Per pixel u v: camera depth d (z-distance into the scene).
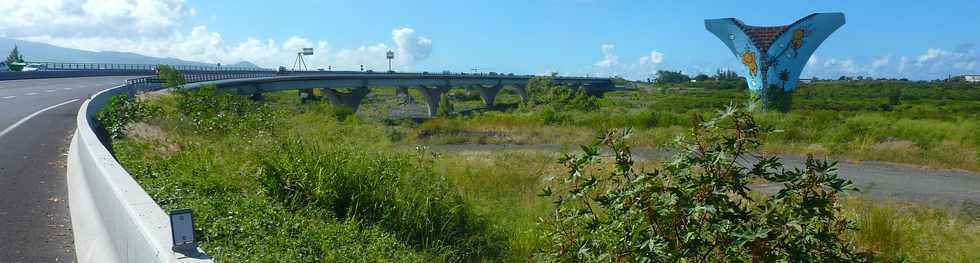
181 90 25.58
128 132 11.38
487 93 83.50
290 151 7.48
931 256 6.90
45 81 41.06
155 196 5.58
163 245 3.25
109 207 4.52
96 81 42.47
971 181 13.45
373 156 8.09
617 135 3.64
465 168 11.48
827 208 3.28
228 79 46.16
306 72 82.50
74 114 17.02
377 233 5.69
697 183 3.24
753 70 33.69
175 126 12.99
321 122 20.70
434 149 21.00
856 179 13.65
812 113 25.84
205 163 7.30
